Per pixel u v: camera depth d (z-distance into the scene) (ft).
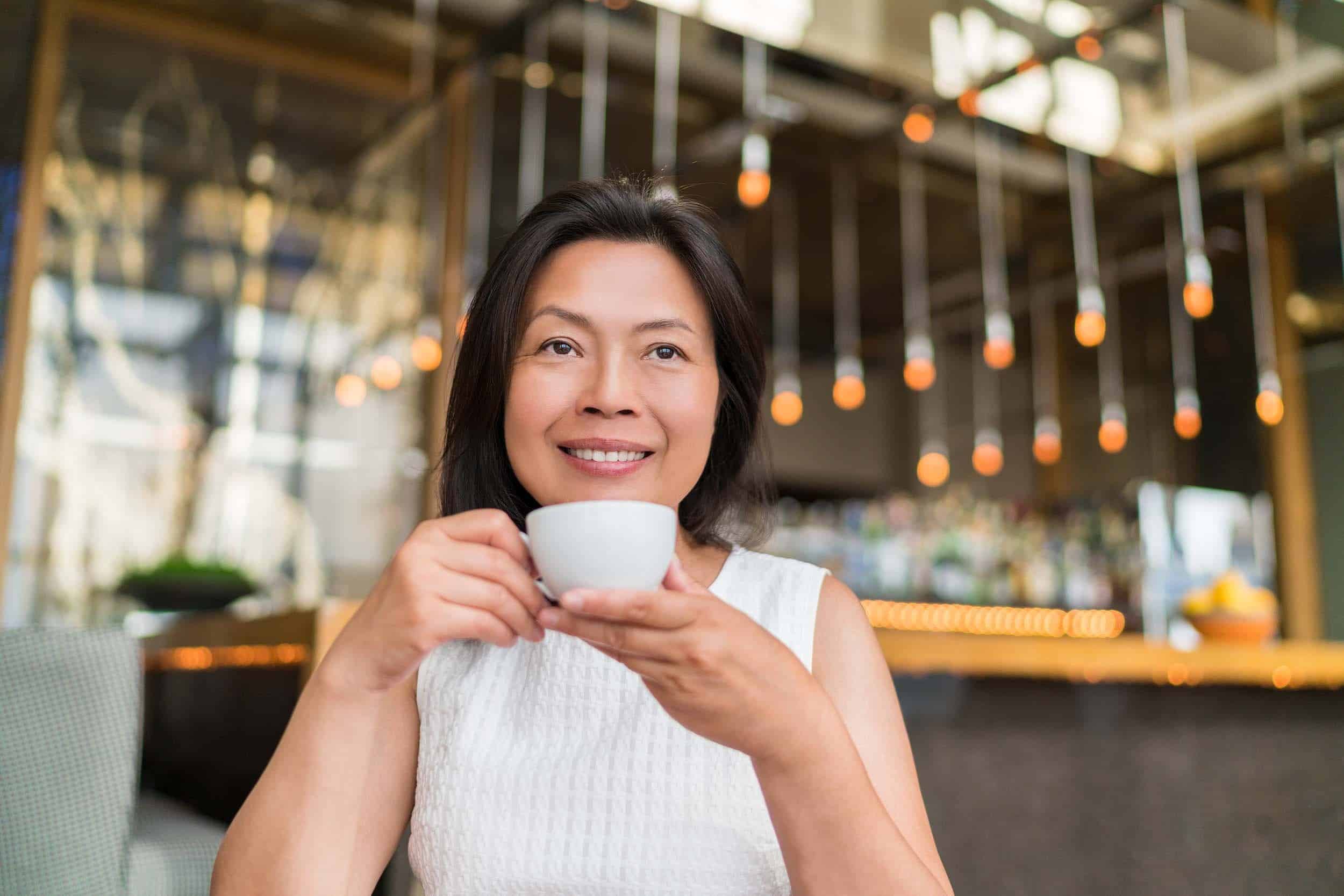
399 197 12.80
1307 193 15.96
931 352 23.98
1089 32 9.77
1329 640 17.46
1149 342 20.74
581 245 2.66
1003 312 16.85
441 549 1.99
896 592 13.10
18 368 10.35
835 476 24.00
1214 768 7.44
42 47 10.69
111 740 4.39
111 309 11.43
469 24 11.85
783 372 21.07
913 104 11.55
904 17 12.87
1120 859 6.91
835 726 1.95
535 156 14.49
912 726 6.37
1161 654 7.04
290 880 2.16
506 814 2.52
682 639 1.79
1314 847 7.79
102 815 4.33
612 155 14.88
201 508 11.60
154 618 10.98
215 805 6.34
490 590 1.97
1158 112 14.61
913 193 16.21
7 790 4.22
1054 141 14.76
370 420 12.60
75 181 11.33
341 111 12.52
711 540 3.06
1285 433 17.83
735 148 11.24
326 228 12.66
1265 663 7.58
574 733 2.61
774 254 18.48
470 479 2.92
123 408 11.37
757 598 2.78
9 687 4.29
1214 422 19.61
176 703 7.35
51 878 4.22
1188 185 13.79
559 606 1.95
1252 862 7.43
